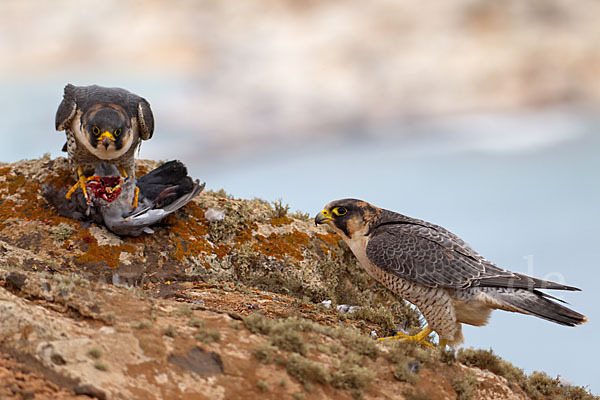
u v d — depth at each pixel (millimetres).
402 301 14641
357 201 11555
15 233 13055
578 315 9883
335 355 8516
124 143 13172
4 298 7242
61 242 12930
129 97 13688
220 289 12742
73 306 7895
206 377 7340
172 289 12570
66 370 6641
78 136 13133
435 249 10594
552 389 10141
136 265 12930
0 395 5996
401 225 11188
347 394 7848
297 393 7449
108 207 13125
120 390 6652
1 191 14078
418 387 8602
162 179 14078
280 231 14664
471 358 9945
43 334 6961
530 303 10117
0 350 6676
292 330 8492
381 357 8938
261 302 12258
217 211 14477
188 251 13539
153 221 13219
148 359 7262
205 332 7980
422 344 10805
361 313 12641
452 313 10516
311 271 14055
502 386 9445
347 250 14789
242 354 7832
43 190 13844
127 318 8008
